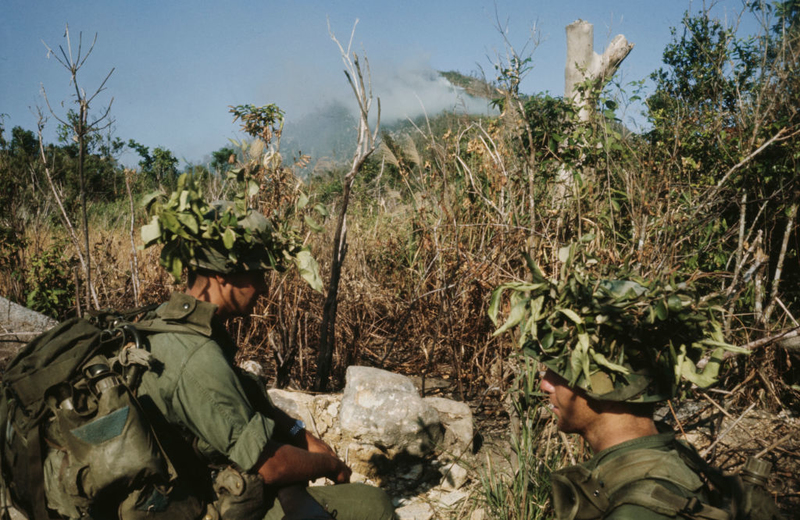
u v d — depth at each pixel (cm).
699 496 112
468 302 400
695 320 121
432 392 393
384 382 311
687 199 353
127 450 138
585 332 121
